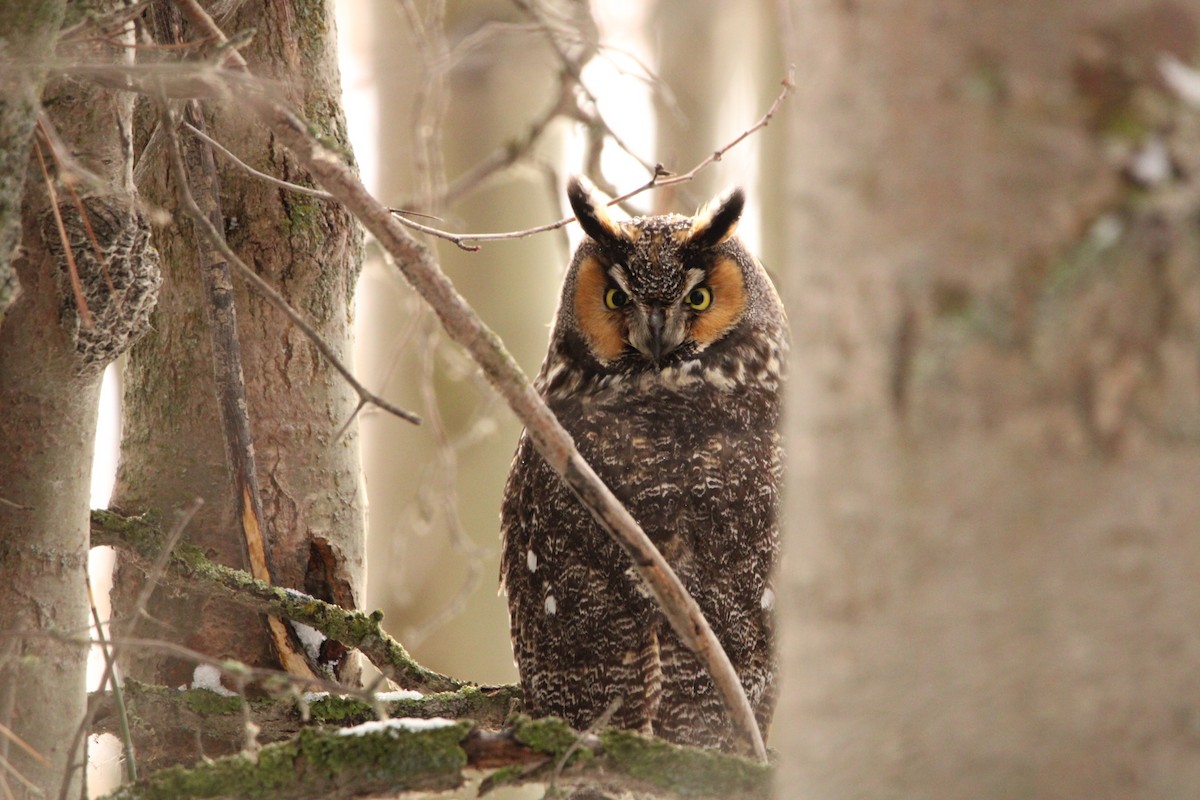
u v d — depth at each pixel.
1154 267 2.88
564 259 13.48
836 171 3.21
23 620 5.72
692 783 5.09
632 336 9.52
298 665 7.79
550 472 8.89
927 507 3.05
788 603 3.45
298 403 8.18
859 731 3.15
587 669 8.35
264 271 8.10
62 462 5.89
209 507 7.98
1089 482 2.91
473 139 16.33
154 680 7.89
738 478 8.70
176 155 5.27
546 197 16.66
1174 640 2.89
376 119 16.66
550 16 12.20
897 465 3.09
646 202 13.25
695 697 8.18
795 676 3.38
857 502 3.16
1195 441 2.88
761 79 14.94
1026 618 2.96
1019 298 2.94
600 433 9.07
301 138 4.86
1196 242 2.88
